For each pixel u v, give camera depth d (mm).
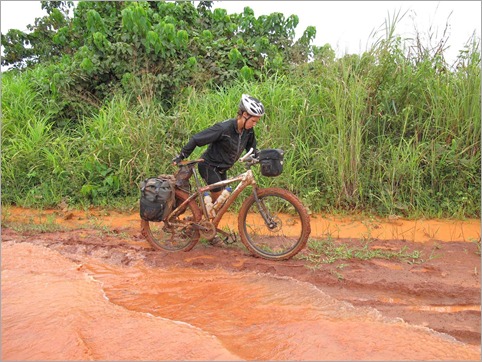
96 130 7945
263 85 8156
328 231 5945
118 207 6922
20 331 3395
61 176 7328
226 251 5203
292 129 7551
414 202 6758
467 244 5445
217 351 3131
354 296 4141
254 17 10297
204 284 4383
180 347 3189
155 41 8375
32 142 7711
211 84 8977
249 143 5215
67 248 5266
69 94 8594
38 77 9273
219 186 5023
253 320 3662
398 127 7320
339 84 7160
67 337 3301
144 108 7812
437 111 7047
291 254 4883
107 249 5234
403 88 7227
